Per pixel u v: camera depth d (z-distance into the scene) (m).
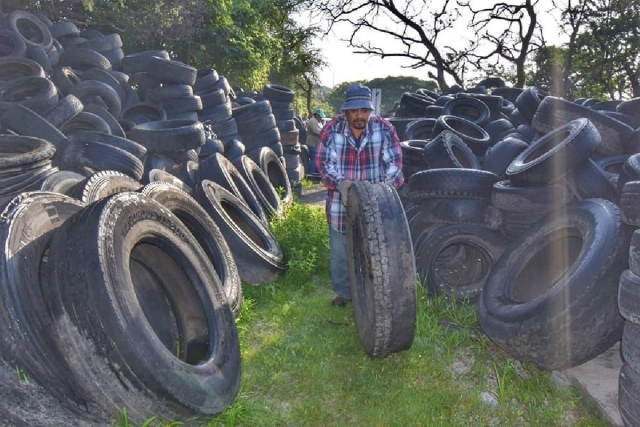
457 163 6.74
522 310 4.14
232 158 10.98
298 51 47.00
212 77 13.74
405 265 3.80
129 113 11.37
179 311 4.11
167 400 2.98
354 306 4.55
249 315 5.14
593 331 3.83
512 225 5.46
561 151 4.89
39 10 17.19
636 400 3.15
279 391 3.85
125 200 3.54
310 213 8.09
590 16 32.97
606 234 4.06
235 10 27.48
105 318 2.86
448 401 3.68
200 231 5.44
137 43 21.23
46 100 8.29
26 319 2.98
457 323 4.98
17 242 3.29
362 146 4.73
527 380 3.99
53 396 2.99
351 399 3.71
